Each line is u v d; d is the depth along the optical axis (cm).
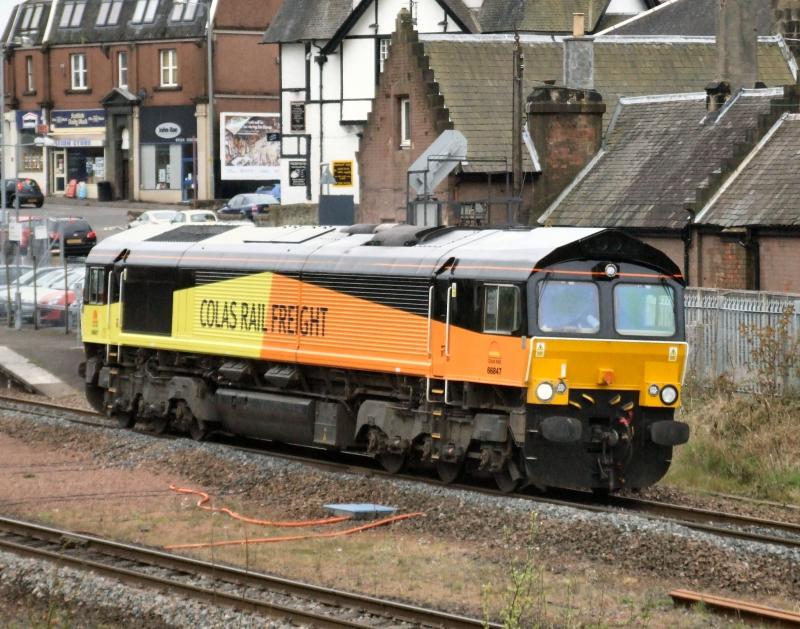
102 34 16325
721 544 3198
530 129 7419
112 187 16350
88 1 16612
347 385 4366
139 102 15938
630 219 6806
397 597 2864
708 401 4984
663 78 8212
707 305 5522
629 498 3909
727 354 5428
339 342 4319
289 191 13088
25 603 2884
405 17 7919
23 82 17162
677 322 3888
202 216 12456
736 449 4397
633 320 3838
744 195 6381
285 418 4553
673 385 3875
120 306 5203
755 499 4038
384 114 8112
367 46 12375
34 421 5203
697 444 4422
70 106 16700
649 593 2883
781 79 8338
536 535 3328
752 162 6562
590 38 7775
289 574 3058
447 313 3959
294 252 4528
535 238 3897
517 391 3809
